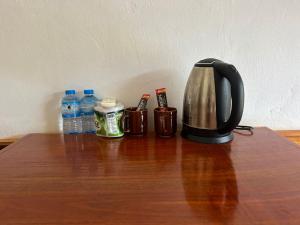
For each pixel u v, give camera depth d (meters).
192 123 0.80
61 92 0.93
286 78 0.92
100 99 0.93
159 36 0.88
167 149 0.76
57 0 0.85
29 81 0.92
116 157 0.71
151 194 0.51
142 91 0.93
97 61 0.90
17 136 0.96
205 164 0.65
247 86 0.93
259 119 0.96
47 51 0.89
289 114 0.95
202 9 0.86
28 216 0.45
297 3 0.86
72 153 0.74
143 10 0.86
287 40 0.89
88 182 0.57
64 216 0.45
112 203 0.48
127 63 0.91
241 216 0.43
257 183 0.55
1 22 0.86
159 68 0.91
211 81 0.74
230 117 0.71
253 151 0.73
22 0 0.84
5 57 0.89
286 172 0.60
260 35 0.89
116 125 0.85
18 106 0.94
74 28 0.87
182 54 0.90
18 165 0.66
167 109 0.87
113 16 0.86
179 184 0.55
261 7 0.86
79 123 0.93
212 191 0.52
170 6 0.86
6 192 0.53
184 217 0.44
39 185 0.56
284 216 0.43
